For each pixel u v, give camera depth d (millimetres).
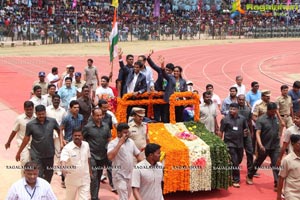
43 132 9469
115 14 17000
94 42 48625
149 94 12227
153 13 57969
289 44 54688
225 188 11234
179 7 63969
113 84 26031
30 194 6859
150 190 7789
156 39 53188
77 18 52375
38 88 12898
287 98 13555
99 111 10023
